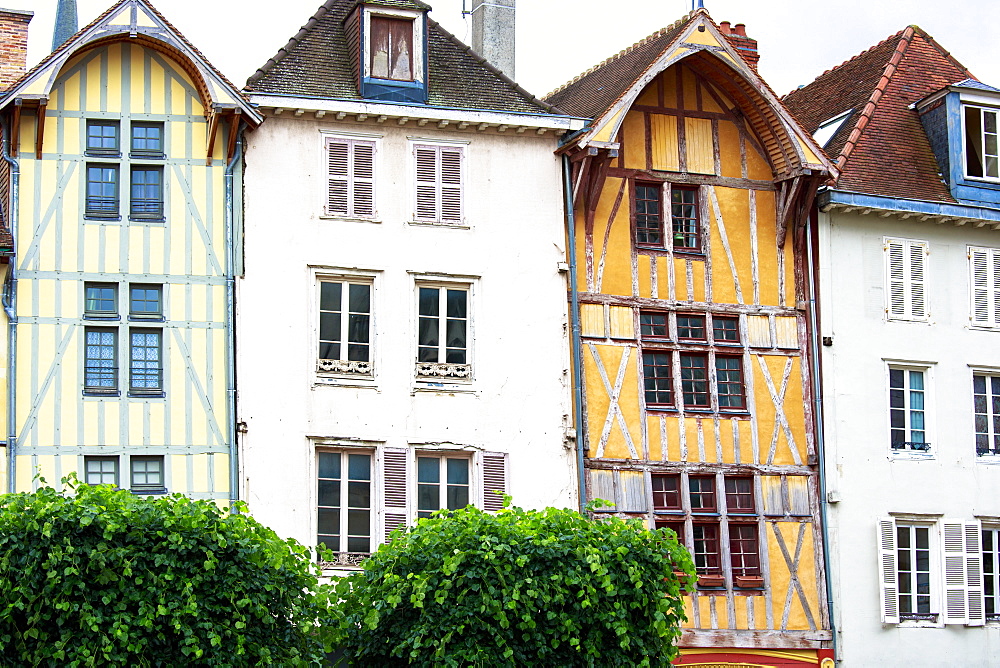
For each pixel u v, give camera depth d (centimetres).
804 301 2969
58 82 2650
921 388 3056
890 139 3153
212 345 2641
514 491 2742
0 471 2530
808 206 2966
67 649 2073
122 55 2681
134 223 2647
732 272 2941
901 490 2984
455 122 2803
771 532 2875
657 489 2830
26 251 2598
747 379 2912
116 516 2152
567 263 2833
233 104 2650
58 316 2595
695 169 2950
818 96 3422
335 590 2355
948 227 3116
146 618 2102
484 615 2261
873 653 2908
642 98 2941
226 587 2169
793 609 2861
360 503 2689
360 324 2739
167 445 2594
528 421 2769
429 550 2308
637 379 2844
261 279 2681
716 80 2973
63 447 2561
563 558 2302
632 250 2888
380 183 2773
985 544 3061
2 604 2066
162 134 2680
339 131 2766
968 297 3112
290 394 2664
